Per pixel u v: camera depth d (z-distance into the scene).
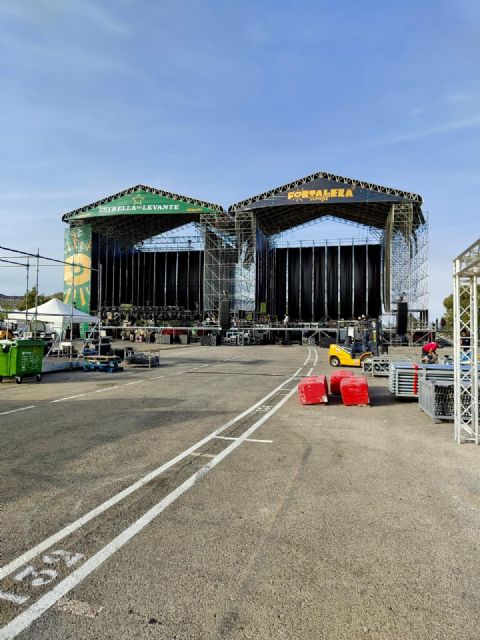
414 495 4.96
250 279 47.75
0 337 16.09
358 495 4.93
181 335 48.03
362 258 58.69
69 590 3.09
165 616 2.83
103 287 55.78
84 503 4.59
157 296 63.69
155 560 3.50
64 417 8.98
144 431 7.83
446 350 34.66
